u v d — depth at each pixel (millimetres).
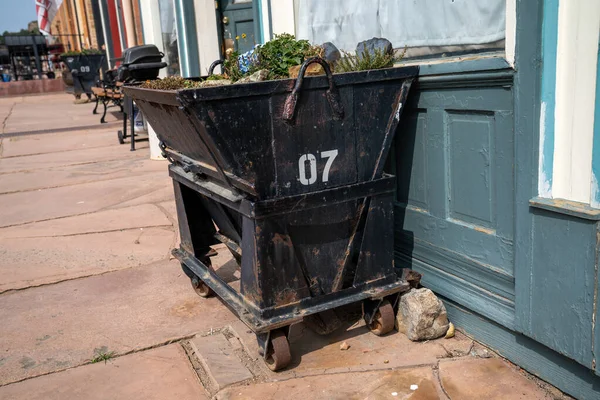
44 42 29547
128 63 7793
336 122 2912
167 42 8258
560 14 2381
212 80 3402
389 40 3680
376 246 3160
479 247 3057
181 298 4055
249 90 2635
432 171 3305
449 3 3145
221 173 2877
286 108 2750
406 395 2758
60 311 3945
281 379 2965
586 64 2330
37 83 23875
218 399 2842
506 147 2771
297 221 2930
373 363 3055
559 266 2545
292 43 3324
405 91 3061
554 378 2750
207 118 2596
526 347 2879
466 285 3182
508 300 2932
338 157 2967
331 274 3152
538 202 2561
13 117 15617
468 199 3100
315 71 3150
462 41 3098
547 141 2529
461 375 2895
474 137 2980
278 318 2912
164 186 7148
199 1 7148
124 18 10664
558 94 2455
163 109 3123
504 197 2844
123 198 6742
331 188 2977
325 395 2803
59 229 5707
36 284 4391
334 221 3055
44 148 10609
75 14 28766
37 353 3391
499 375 2885
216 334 3504
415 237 3527
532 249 2664
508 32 2613
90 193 7051
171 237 5336
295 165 2861
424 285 3510
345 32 4086
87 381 3074
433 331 3217
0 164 9250
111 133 12086
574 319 2516
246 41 7285
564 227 2490
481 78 2791
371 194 3074
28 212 6391
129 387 3006
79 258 4910
